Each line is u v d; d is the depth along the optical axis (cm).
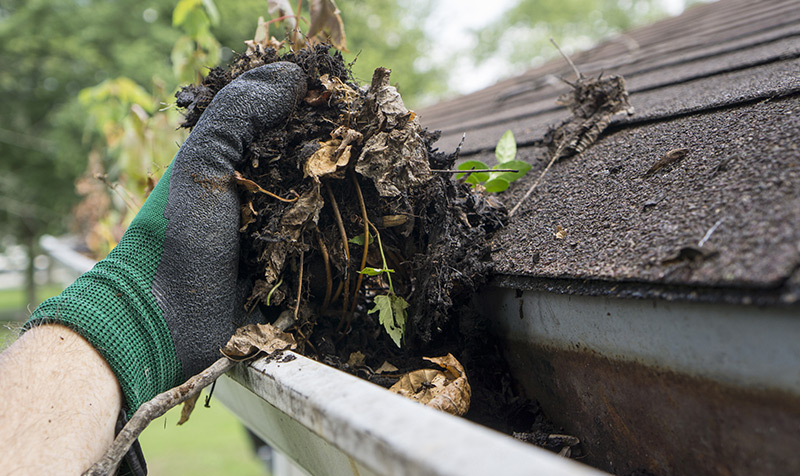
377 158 54
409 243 58
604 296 45
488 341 57
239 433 259
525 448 37
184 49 97
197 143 53
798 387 39
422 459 37
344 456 46
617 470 48
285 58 58
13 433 45
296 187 55
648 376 45
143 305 51
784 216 41
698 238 44
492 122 106
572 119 68
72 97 539
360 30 502
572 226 53
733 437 41
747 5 138
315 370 47
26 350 48
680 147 55
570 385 50
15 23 508
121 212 127
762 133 50
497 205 62
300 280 55
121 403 49
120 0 502
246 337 53
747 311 40
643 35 164
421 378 54
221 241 53
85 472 46
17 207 561
